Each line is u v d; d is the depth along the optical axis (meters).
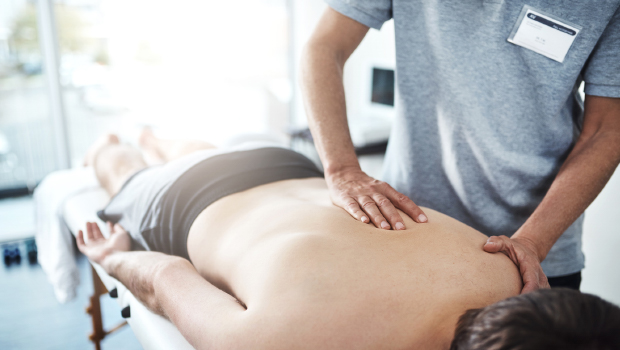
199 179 1.02
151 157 1.89
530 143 0.84
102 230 1.33
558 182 0.78
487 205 0.91
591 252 1.38
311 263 0.62
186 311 0.68
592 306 0.43
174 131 4.06
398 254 0.64
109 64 3.67
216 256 0.83
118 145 1.73
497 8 0.78
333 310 0.56
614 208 1.29
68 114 3.57
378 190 0.78
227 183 0.99
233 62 4.14
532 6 0.76
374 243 0.67
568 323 0.41
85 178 1.82
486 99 0.83
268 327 0.56
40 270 2.51
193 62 4.00
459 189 0.92
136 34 3.72
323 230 0.70
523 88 0.81
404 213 0.76
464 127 0.86
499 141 0.84
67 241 1.70
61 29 3.39
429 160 0.95
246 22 4.08
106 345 1.86
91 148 1.89
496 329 0.44
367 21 0.92
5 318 2.05
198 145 1.72
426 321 0.57
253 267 0.68
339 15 0.95
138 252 0.96
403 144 0.96
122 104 3.81
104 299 2.24
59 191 1.73
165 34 3.83
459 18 0.82
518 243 0.70
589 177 0.76
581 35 0.75
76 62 3.52
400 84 0.93
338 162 0.85
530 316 0.43
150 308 0.83
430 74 0.89
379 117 3.15
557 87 0.79
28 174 3.54
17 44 3.31
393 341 0.56
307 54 0.95
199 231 0.94
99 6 3.51
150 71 3.87
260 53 4.20
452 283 0.61
